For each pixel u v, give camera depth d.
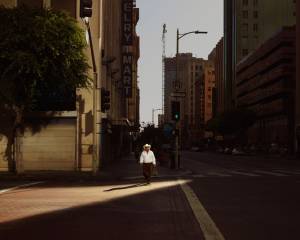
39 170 38.03
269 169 44.88
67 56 32.19
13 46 31.62
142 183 28.27
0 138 37.69
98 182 29.56
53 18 32.00
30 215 15.55
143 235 12.26
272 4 155.38
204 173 38.44
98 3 40.69
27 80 32.53
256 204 18.50
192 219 14.83
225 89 169.75
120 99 72.31
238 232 12.71
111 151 57.50
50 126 38.38
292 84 113.06
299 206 17.94
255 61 137.00
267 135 126.75
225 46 170.12
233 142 146.88
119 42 71.06
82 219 14.80
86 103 38.31
